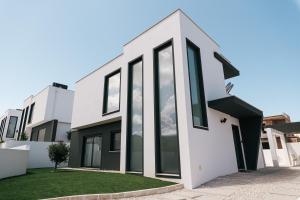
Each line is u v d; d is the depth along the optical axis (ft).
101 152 42.70
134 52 37.40
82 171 36.78
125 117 35.42
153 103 30.55
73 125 52.75
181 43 28.99
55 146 41.04
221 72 40.70
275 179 26.40
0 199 15.61
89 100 49.34
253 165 39.19
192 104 28.99
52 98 76.89
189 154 24.03
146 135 30.25
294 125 53.16
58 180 24.04
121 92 38.06
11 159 30.66
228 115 37.83
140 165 31.09
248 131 41.22
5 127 112.98
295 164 59.57
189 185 22.94
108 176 27.53
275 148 59.31
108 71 45.68
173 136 27.17
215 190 21.06
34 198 15.84
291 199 15.71
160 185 21.76
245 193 18.76
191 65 31.45
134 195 18.45
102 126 44.88
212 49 38.91
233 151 35.86
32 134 89.51
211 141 29.71
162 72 31.53
